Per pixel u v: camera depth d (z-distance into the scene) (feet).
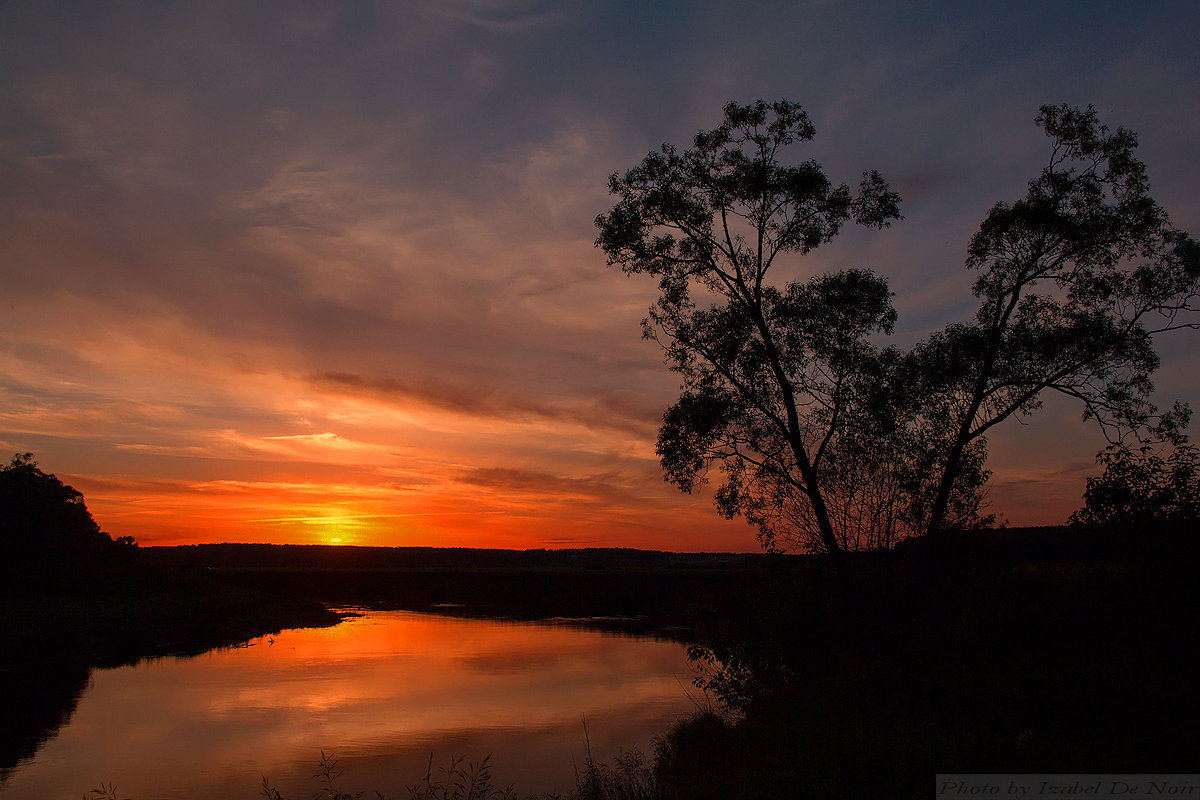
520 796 46.09
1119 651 44.24
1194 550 49.47
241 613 172.45
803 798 26.73
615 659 116.78
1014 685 38.60
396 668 107.14
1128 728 31.58
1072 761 27.91
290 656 120.16
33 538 164.04
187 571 198.08
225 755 60.23
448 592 303.48
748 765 33.94
